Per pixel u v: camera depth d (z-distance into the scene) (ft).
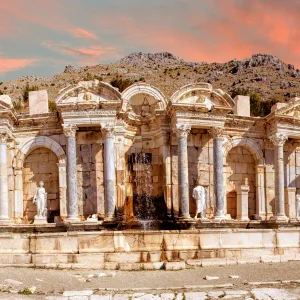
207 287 68.95
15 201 117.39
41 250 88.79
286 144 129.90
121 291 66.69
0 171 112.06
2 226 109.81
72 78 484.74
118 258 87.51
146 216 120.98
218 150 116.98
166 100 124.47
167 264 84.99
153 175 123.03
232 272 81.56
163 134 120.57
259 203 126.11
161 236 90.53
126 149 122.31
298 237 97.45
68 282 73.92
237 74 500.74
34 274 78.48
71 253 88.07
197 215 116.57
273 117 122.62
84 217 116.16
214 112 116.78
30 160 120.88
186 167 114.62
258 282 72.33
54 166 119.96
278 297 61.41
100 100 113.19
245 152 128.16
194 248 91.25
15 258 87.61
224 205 119.14
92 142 117.80
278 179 122.72
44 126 119.44
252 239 94.48
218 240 92.63
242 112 130.62
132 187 122.21
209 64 568.00
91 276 78.38
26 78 488.44
